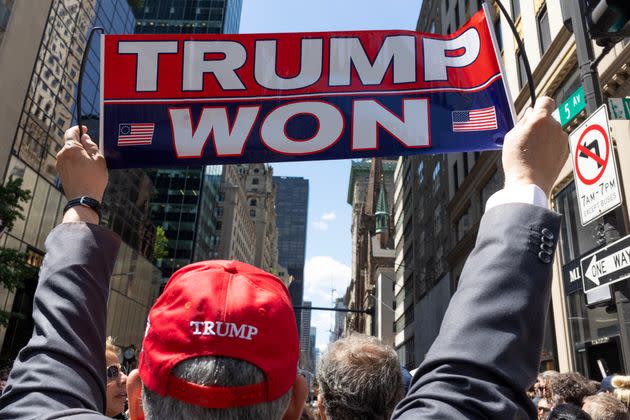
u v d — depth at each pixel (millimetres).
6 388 1155
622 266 5059
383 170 98375
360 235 112125
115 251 1414
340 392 2191
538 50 16578
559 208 15062
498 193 1272
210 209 89125
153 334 1113
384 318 70000
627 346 5496
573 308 14008
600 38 4586
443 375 985
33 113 28781
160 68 3309
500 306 1026
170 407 1037
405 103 3252
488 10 3176
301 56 3342
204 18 95875
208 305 1098
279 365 1091
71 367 1146
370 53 3328
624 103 6379
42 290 1274
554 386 4758
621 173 10633
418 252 43531
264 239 136500
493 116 3123
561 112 6910
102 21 37781
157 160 3230
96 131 36344
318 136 3246
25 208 28172
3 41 26172
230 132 3256
